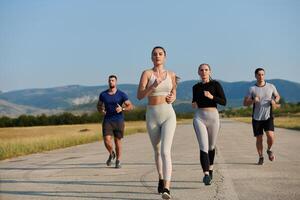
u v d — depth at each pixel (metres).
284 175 11.90
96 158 18.30
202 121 10.60
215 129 10.63
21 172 14.01
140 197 9.32
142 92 8.99
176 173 12.74
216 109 10.70
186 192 9.77
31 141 29.23
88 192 10.02
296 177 11.55
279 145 22.62
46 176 12.85
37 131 79.50
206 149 10.30
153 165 15.09
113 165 15.38
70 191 10.22
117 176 12.48
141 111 151.50
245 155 17.61
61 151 23.70
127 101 14.53
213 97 10.45
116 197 9.38
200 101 10.68
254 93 13.77
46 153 22.55
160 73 9.12
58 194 9.88
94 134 41.09
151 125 9.10
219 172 12.62
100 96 14.56
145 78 9.08
